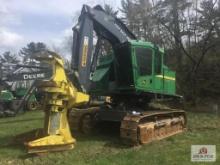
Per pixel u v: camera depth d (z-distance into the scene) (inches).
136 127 480.4
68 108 455.5
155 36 1211.9
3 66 1046.4
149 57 548.7
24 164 402.9
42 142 425.1
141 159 420.2
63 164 399.9
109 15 542.9
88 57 494.0
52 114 437.4
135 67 530.3
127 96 566.6
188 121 764.0
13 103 896.3
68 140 446.6
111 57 561.0
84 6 506.9
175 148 476.1
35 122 746.8
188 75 1159.6
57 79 438.6
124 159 419.8
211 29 1093.8
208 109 1031.0
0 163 406.9
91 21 506.9
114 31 539.2
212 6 1119.6
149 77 546.6
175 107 940.6
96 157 430.6
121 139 499.5
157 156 432.5
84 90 482.3
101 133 581.0
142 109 570.3
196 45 1201.4
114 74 553.0
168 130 563.5
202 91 1172.5
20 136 537.0
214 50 1198.9
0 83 1011.3
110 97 577.0
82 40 492.1
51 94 435.2
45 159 416.8
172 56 1205.7
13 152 447.5
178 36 1167.0
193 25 1197.7
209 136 572.1
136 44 534.9
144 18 1233.4
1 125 705.0
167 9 1178.6
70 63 511.2
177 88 1143.6
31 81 993.5
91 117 584.7
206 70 1189.7
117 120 526.9
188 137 560.4
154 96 567.2
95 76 548.7
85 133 576.1
